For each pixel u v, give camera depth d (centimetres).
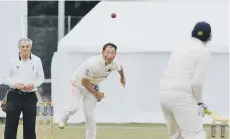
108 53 3142
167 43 4731
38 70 3023
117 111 4794
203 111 2775
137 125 4753
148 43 4731
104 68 3173
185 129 2758
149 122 4797
